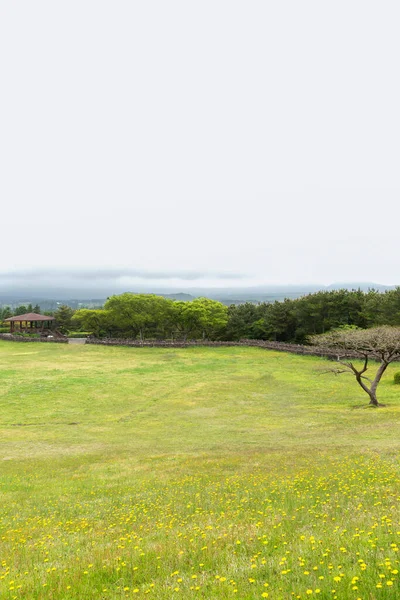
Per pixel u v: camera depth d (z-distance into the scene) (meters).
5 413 48.44
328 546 8.57
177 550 9.83
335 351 78.50
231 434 37.03
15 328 133.00
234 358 85.69
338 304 99.00
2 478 25.30
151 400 54.41
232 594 6.76
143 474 24.25
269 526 11.21
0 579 8.95
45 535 13.46
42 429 41.84
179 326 130.88
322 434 33.47
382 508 11.66
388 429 32.38
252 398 53.94
